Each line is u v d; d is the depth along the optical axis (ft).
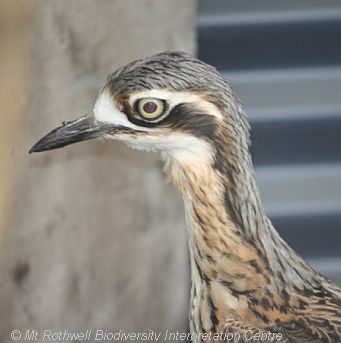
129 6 37.83
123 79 29.71
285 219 47.93
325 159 48.39
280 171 48.26
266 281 31.32
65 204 37.04
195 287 32.30
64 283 37.63
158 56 29.71
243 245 31.07
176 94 29.19
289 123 48.80
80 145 36.99
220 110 29.48
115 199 38.86
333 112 48.80
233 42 49.85
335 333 30.14
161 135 29.81
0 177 34.01
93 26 36.47
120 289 39.70
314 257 47.50
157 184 39.81
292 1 50.03
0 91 33.30
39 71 34.50
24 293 36.35
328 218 47.91
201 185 30.42
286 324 30.86
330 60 49.44
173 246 40.93
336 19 50.01
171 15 39.78
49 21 34.50
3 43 33.17
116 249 39.27
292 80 49.19
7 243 35.22
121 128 30.25
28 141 34.78
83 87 36.17
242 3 50.19
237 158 30.07
